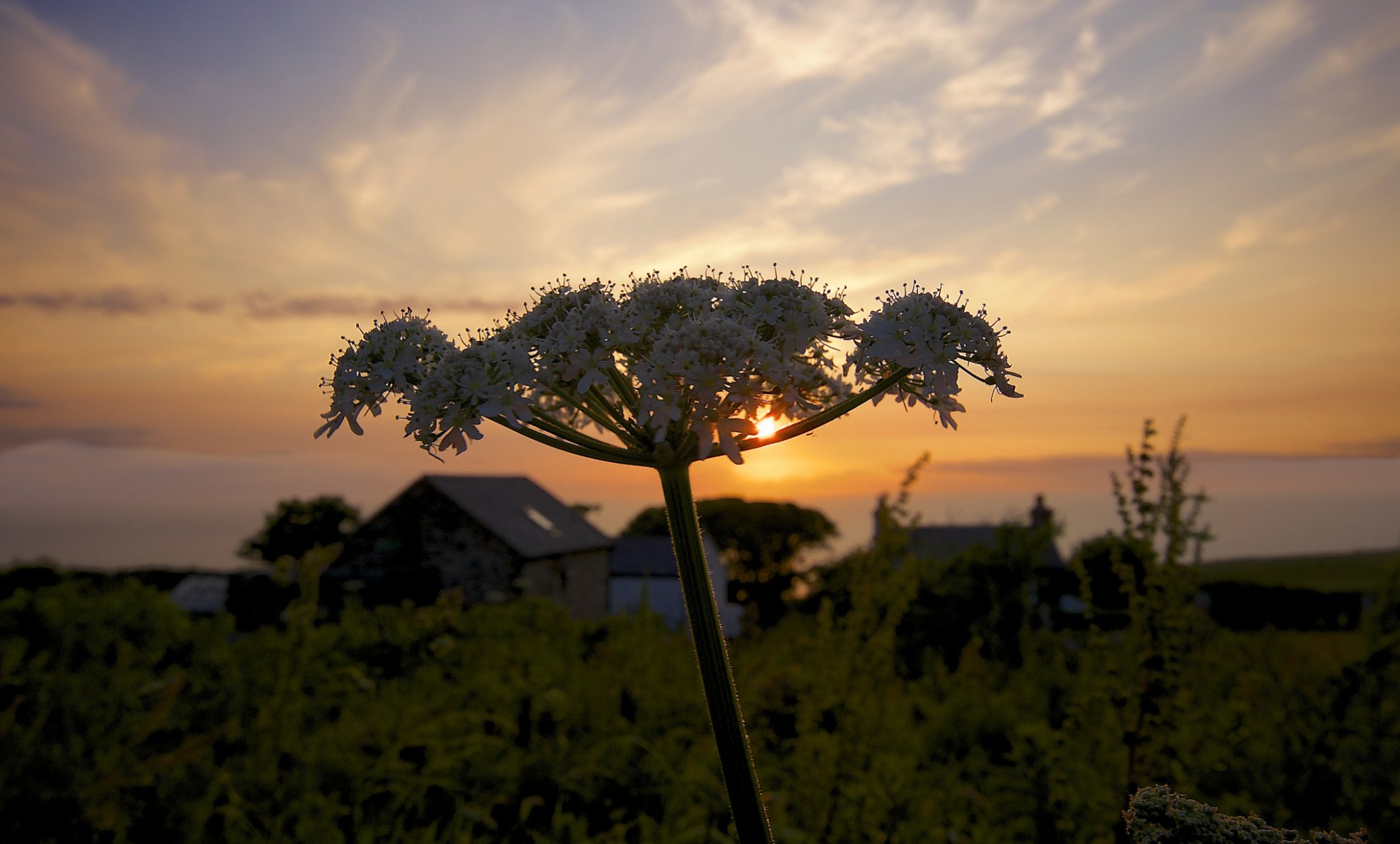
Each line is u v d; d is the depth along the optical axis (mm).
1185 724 4133
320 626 6496
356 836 4051
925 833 4242
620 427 2432
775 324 2529
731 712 2160
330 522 35719
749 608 9391
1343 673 5098
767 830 2117
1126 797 3734
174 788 4012
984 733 5570
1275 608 17219
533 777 4441
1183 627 3867
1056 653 6719
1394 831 3963
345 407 2531
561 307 2598
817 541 64812
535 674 6184
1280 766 4453
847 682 4742
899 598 4906
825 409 2791
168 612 7066
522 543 37219
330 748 4895
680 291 2602
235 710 5070
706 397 2215
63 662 5652
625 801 4438
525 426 2344
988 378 2469
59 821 3623
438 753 4809
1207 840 1787
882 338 2402
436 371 2408
